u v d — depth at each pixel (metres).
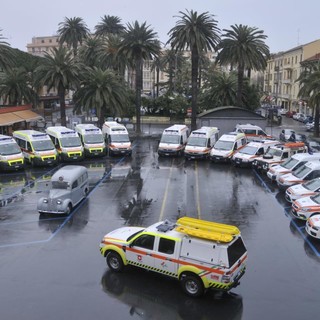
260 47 45.69
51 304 11.55
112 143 35.72
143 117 66.25
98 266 13.99
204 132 35.56
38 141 31.94
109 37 56.66
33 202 22.03
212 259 11.34
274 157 29.27
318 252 15.34
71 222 18.72
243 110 44.34
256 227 18.09
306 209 18.47
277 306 11.48
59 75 42.44
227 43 45.72
